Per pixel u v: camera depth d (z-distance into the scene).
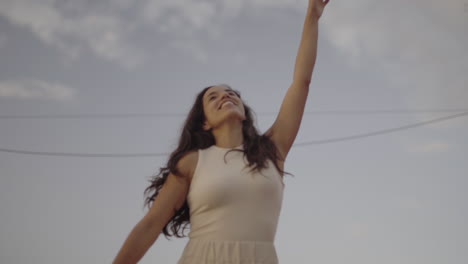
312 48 3.39
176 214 2.99
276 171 2.93
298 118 3.23
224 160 2.87
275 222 2.78
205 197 2.71
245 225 2.66
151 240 2.83
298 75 3.32
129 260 2.77
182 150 3.11
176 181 2.91
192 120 3.26
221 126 3.16
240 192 2.72
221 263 2.59
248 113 3.31
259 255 2.62
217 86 3.36
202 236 2.69
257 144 2.96
